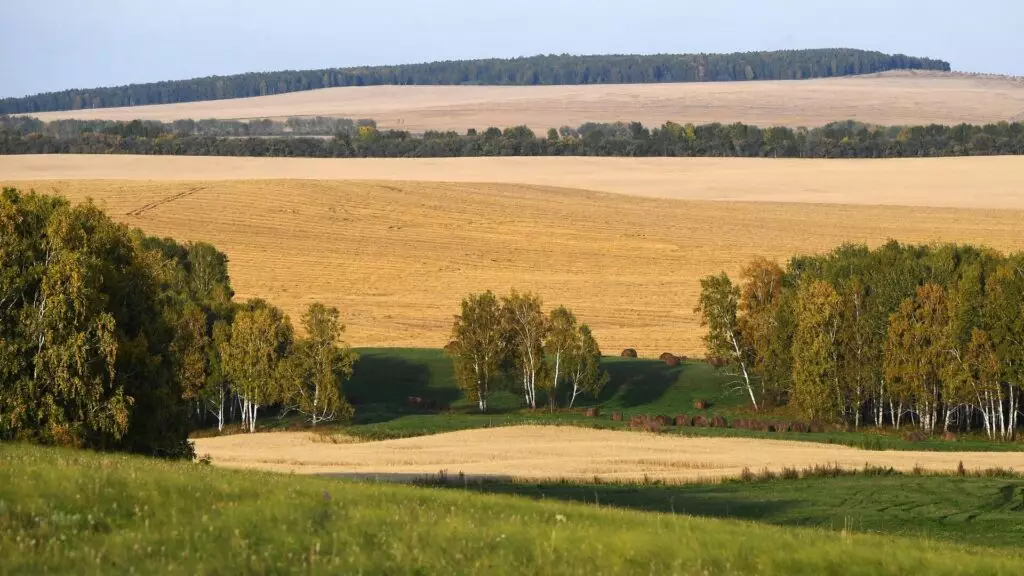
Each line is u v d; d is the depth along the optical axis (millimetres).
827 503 56750
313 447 87875
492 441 89375
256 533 25766
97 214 62719
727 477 65688
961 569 28703
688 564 26062
